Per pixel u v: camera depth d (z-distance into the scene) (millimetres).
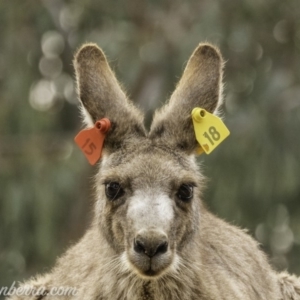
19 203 49156
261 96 48969
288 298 29625
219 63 25547
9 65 51344
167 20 50594
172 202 23516
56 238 50469
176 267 23906
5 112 51312
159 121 24875
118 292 24562
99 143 24469
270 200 48906
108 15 51531
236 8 48938
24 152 50625
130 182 23688
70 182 49781
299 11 50344
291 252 51844
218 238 27688
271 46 50344
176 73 48594
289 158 48312
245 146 47781
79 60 25312
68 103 54062
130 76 48594
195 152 24812
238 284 26656
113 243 24344
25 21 51688
